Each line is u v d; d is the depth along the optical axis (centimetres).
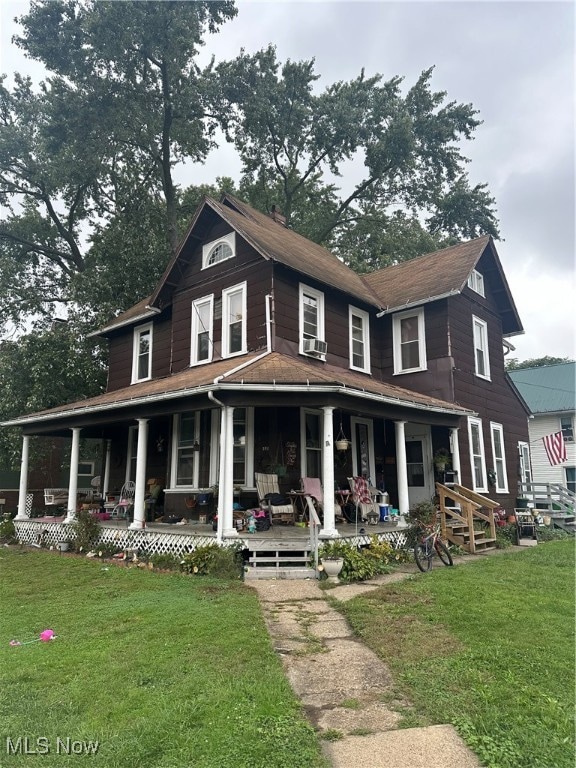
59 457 2414
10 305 2364
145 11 2150
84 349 2091
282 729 360
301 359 1295
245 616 638
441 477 1460
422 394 1502
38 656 516
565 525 1744
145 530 1134
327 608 702
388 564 998
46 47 2131
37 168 2502
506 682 441
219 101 2633
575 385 2981
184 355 1481
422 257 1928
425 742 351
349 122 2822
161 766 316
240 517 1088
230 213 1370
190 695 412
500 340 1848
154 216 2688
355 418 1454
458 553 1178
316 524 947
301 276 1338
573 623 605
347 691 436
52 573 1015
